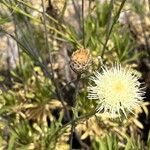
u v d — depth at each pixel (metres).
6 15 0.27
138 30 0.39
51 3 0.28
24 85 0.33
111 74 0.20
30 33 0.29
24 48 0.25
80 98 0.28
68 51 0.36
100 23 0.34
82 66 0.20
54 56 0.36
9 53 0.35
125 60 0.33
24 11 0.26
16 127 0.29
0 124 0.27
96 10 0.34
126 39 0.32
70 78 0.35
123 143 0.32
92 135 0.31
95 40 0.31
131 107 0.20
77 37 0.31
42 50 0.32
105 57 0.33
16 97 0.32
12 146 0.24
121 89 0.20
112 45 0.33
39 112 0.32
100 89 0.20
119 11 0.24
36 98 0.32
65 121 0.34
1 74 0.35
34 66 0.35
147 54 0.37
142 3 0.37
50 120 0.32
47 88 0.32
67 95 0.35
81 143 0.31
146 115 0.34
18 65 0.34
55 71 0.35
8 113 0.31
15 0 0.24
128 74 0.20
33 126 0.30
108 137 0.25
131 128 0.33
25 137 0.29
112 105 0.19
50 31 0.33
